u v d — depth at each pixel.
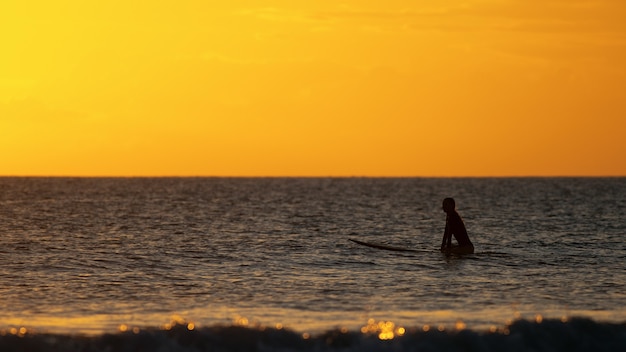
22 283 57.69
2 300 50.44
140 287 56.25
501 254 75.00
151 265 68.25
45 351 32.97
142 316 45.50
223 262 70.19
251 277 61.19
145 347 33.75
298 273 63.22
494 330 36.25
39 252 77.19
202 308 48.19
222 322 43.59
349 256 74.12
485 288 55.50
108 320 44.16
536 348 34.81
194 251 78.94
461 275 61.75
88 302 50.09
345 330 36.22
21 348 32.97
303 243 87.00
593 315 45.94
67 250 79.25
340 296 52.38
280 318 44.91
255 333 34.91
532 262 69.38
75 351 33.12
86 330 40.97
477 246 84.44
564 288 55.56
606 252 78.06
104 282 58.53
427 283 57.75
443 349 34.19
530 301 50.47
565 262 69.56
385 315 45.69
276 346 34.22
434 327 37.75
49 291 54.16
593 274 62.41
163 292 54.12
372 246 80.38
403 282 58.25
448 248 74.94
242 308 48.12
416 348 34.06
